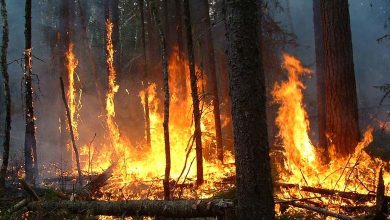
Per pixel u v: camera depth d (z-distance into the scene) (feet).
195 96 26.05
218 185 26.48
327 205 19.40
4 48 25.02
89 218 17.20
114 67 48.57
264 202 13.94
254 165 13.92
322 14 30.17
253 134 13.93
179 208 15.56
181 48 40.37
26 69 26.53
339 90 29.12
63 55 41.96
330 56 29.50
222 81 48.01
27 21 26.61
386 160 29.45
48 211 18.03
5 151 23.79
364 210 18.45
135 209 16.51
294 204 18.10
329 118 29.63
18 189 22.89
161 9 46.98
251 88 13.94
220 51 47.55
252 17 14.05
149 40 45.50
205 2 37.65
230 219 14.33
